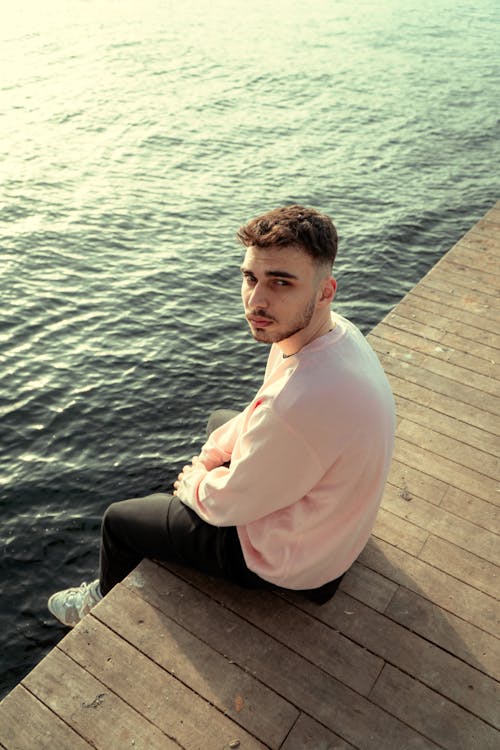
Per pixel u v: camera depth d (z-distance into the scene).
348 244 9.69
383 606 2.26
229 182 12.17
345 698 1.99
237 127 15.27
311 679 2.03
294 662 2.07
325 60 21.48
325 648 2.12
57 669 2.03
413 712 1.96
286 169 12.83
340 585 2.33
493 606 2.29
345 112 16.48
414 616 2.23
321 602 2.19
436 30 26.28
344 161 13.30
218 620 2.18
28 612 4.20
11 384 6.39
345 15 28.77
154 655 2.08
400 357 3.60
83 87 17.88
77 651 2.08
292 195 11.62
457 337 3.79
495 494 2.74
